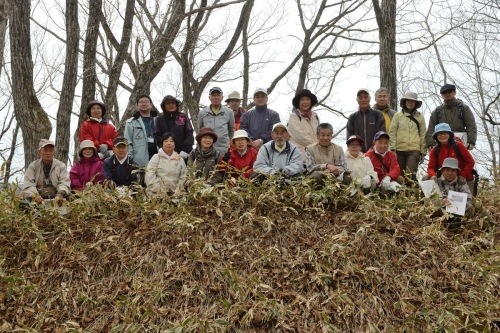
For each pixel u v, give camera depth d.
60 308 6.62
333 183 7.60
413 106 9.00
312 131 8.52
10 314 6.59
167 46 12.62
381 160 8.15
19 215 7.36
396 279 6.76
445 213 7.43
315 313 6.36
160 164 7.89
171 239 7.07
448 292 6.75
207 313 6.34
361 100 8.81
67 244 7.23
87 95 11.80
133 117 8.86
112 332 6.13
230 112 9.10
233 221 7.21
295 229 7.24
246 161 8.16
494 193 8.77
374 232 7.18
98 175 8.23
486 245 7.47
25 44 10.42
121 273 6.86
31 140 10.44
